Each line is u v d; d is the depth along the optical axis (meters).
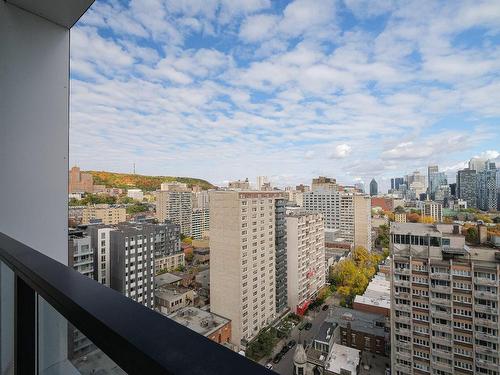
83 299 0.38
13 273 0.69
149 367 0.24
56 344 0.55
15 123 1.33
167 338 0.27
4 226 1.30
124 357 0.28
